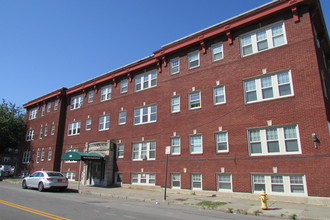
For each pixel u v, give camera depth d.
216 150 18.70
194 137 20.27
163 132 22.30
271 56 17.41
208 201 15.04
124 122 26.89
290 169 15.23
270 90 17.05
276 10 17.34
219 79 19.67
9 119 41.22
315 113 14.98
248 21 18.56
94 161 27.67
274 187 15.73
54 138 34.62
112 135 27.64
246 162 17.03
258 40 18.31
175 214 11.07
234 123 18.14
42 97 39.16
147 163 23.50
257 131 17.09
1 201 13.32
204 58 21.00
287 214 11.01
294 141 15.51
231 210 12.24
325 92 16.50
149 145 24.00
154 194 18.95
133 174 24.58
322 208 12.65
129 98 27.05
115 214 10.49
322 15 17.20
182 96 21.72
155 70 25.31
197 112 20.39
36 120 39.97
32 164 37.72
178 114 21.61
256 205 13.52
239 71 18.70
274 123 16.36
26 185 21.58
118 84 28.86
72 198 16.06
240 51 19.02
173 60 23.31
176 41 22.75
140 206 13.41
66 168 32.03
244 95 18.08
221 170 18.05
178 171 20.42
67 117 34.84
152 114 24.47
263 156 16.42
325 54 20.50
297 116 15.60
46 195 17.14
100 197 17.72
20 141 42.88
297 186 14.93
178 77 22.44
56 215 9.82
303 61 16.02
